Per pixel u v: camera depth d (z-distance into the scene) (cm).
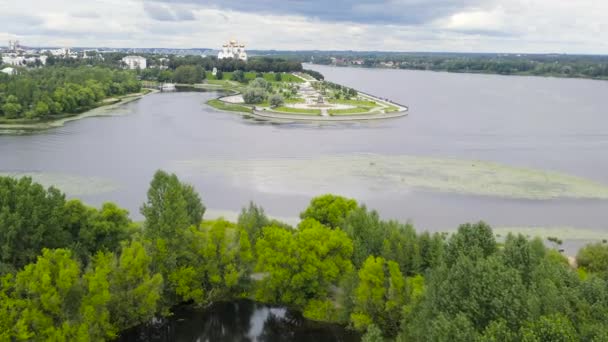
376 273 6088
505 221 11138
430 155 17650
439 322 4378
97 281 5612
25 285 5441
